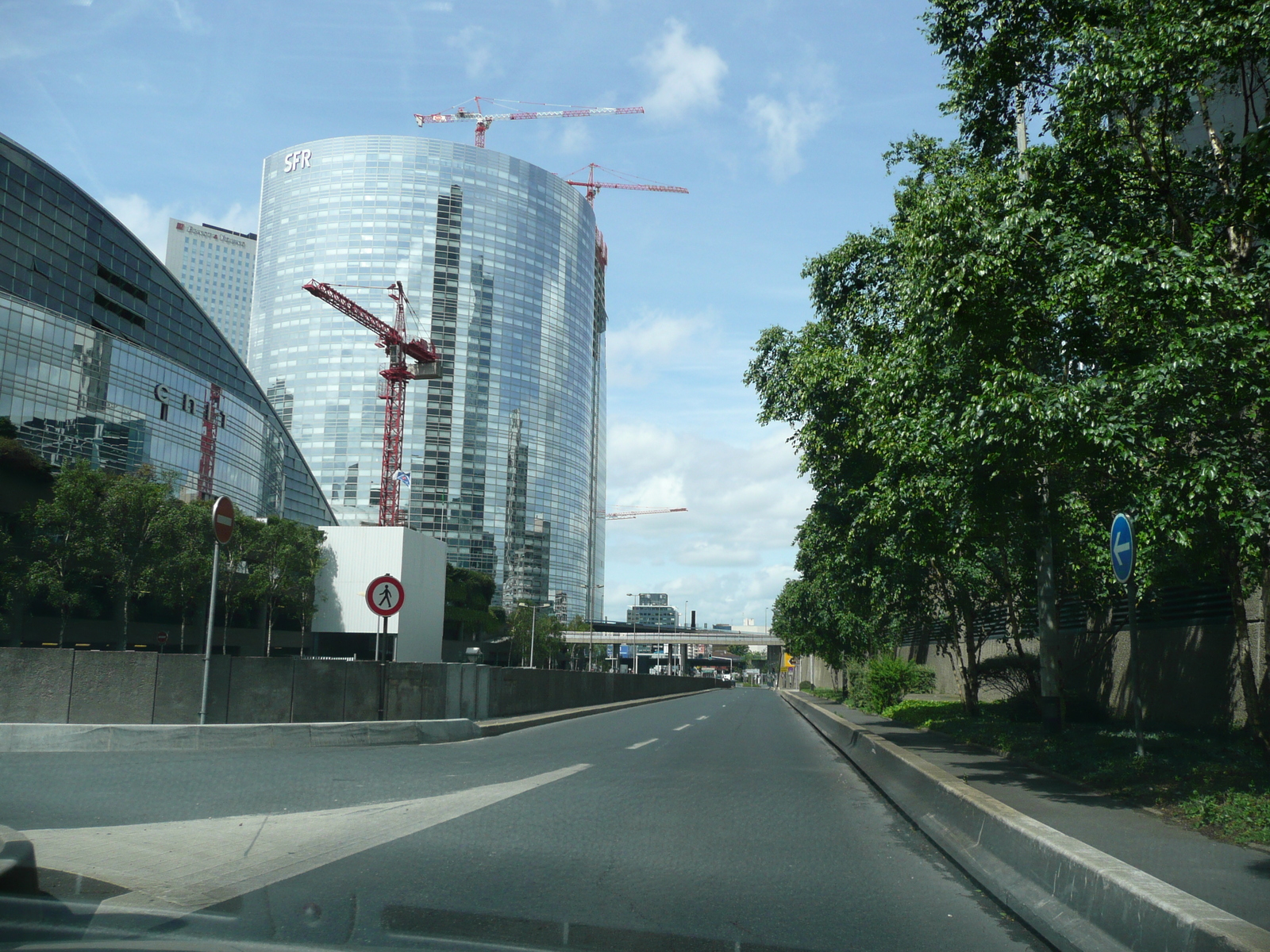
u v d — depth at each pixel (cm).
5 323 6344
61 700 1421
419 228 17725
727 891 601
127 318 8481
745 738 2042
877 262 1680
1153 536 916
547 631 12975
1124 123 1013
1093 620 2172
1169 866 584
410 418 17262
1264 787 860
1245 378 789
